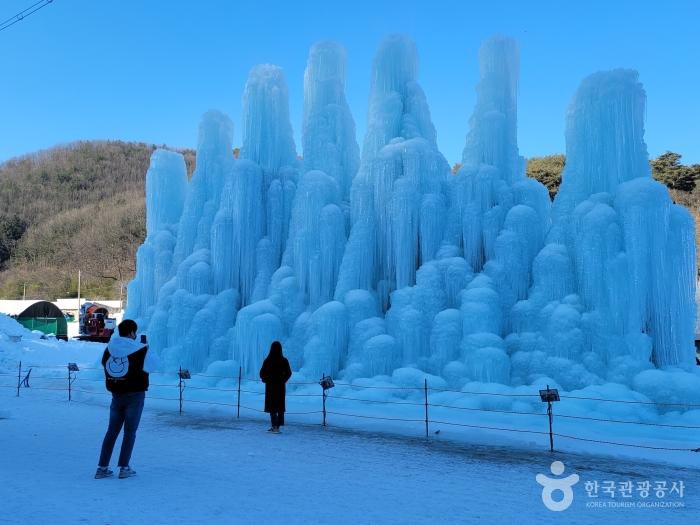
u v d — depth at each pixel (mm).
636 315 16094
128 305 27250
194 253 24312
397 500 6770
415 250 20109
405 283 19641
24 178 186000
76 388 20906
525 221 18969
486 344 16625
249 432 11906
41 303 57125
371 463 9000
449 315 17703
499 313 17797
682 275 16812
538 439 11531
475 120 21719
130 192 175125
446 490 7344
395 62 23016
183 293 22891
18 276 125688
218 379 19750
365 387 16609
